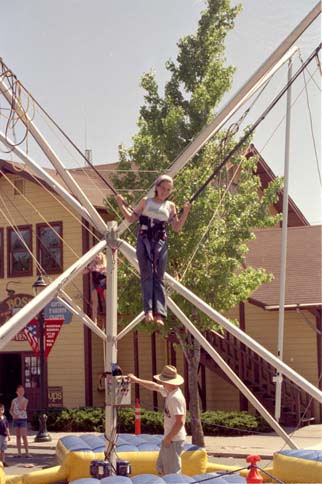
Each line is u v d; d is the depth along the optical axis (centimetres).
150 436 1391
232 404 2708
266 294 2633
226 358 2616
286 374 1217
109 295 1180
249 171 2042
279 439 2186
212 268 1983
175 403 1100
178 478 993
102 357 2900
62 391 2861
